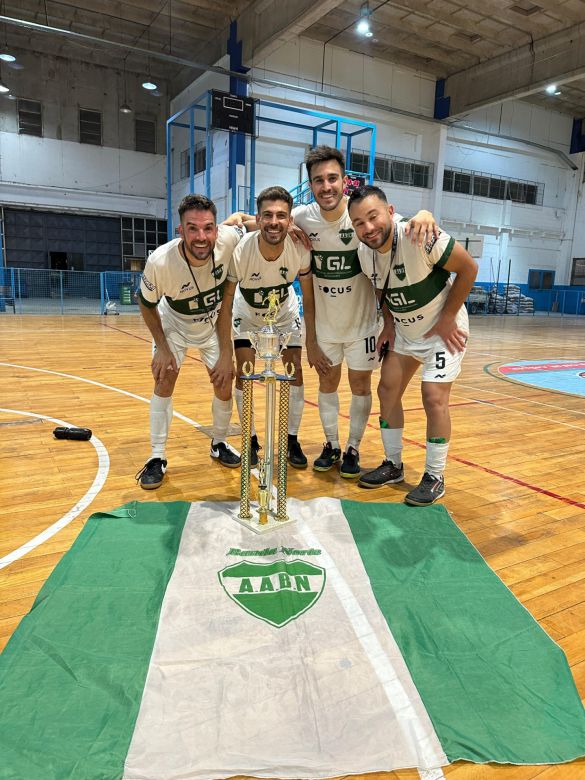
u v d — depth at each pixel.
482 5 12.48
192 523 2.28
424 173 17.48
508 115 19.05
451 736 1.26
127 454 3.21
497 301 20.48
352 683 1.41
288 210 2.25
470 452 3.49
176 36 15.02
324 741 1.24
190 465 3.08
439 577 1.94
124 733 1.24
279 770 1.17
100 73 17.73
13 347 7.61
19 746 1.19
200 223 2.19
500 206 20.00
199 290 2.52
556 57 13.59
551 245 22.08
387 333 2.72
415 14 12.95
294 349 3.03
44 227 18.58
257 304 2.76
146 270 2.43
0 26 15.02
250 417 2.24
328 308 2.73
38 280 18.62
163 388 2.72
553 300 22.55
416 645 1.57
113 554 2.01
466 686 1.42
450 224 18.94
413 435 3.86
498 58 14.96
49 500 2.54
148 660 1.47
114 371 5.92
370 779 1.17
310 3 10.57
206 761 1.18
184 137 17.45
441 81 16.80
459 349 2.52
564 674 1.47
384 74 15.86
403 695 1.37
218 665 1.46
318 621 1.65
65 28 14.77
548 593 1.90
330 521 2.35
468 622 1.68
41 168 17.53
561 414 4.59
